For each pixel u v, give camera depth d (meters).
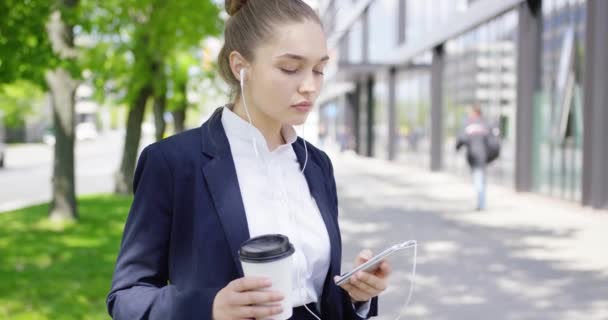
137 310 1.22
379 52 26.97
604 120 10.17
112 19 9.45
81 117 83.88
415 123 22.25
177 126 18.12
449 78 18.77
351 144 33.66
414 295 5.50
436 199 12.80
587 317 4.88
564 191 11.98
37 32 5.54
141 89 12.31
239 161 1.40
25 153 40.81
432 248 7.57
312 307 1.42
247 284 1.06
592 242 7.89
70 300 4.68
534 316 4.89
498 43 14.70
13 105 28.72
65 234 7.87
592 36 10.27
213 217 1.31
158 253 1.33
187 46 11.86
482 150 10.93
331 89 40.31
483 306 5.16
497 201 12.26
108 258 6.36
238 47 1.36
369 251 1.40
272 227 1.36
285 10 1.31
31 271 5.67
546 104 12.72
